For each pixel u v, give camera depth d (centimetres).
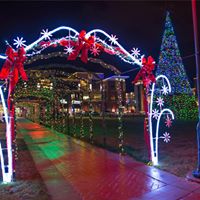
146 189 655
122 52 899
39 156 1151
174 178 745
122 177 767
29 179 783
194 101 3559
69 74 1650
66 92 2216
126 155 1134
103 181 733
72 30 817
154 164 929
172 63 3419
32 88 2069
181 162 962
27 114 6469
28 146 1484
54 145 1510
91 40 833
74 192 648
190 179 721
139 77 948
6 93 829
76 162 998
